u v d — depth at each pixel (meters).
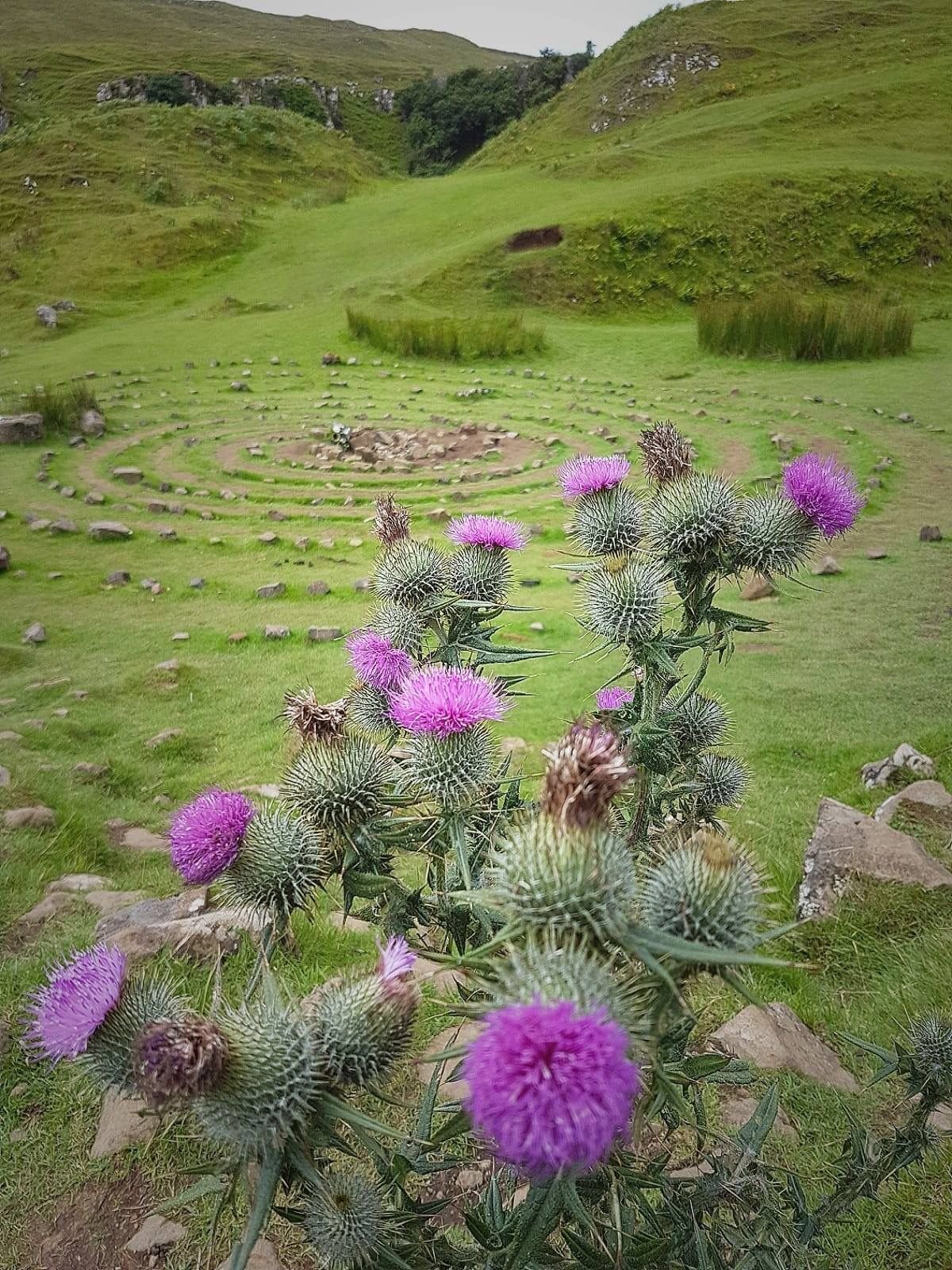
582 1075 1.35
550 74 110.69
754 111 63.81
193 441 25.78
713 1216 2.33
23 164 62.72
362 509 20.30
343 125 120.44
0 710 11.26
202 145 70.19
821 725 9.41
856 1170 2.55
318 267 49.62
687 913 1.83
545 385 31.59
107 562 17.44
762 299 34.94
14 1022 4.84
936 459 21.11
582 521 3.53
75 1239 3.78
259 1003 1.99
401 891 2.47
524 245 45.25
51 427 25.88
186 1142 4.10
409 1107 4.00
